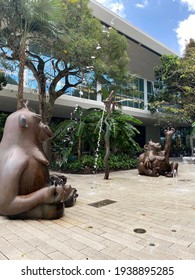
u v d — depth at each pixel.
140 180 8.19
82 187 6.83
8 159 3.73
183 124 22.11
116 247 2.78
